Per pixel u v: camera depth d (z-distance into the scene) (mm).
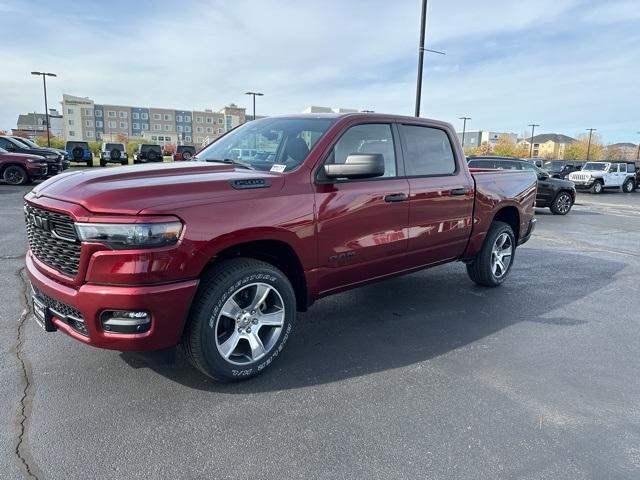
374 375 3455
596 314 4945
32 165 17312
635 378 3518
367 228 3908
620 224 13102
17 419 2768
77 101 111125
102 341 2795
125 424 2762
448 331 4348
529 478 2391
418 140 4523
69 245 2830
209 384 3248
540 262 7500
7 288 5062
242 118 125250
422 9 12953
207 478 2344
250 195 3141
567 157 101188
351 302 5125
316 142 3650
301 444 2627
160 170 3258
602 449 2645
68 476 2322
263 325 3369
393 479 2365
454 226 4848
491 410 3021
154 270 2717
